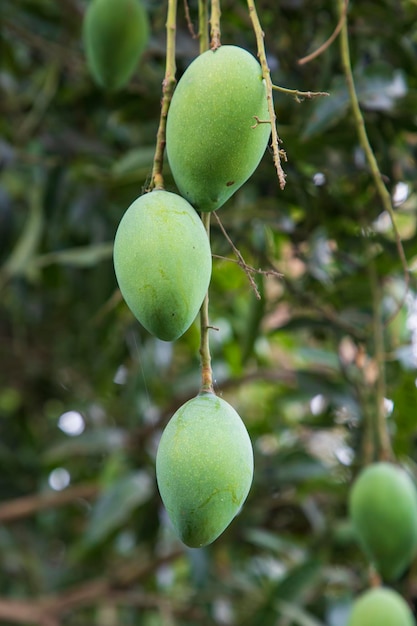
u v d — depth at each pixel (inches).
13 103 82.2
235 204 67.6
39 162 76.6
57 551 98.8
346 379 69.7
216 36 44.4
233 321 83.3
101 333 82.0
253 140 43.2
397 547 58.0
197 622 80.9
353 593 77.5
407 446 70.8
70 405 95.7
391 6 64.9
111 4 58.1
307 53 66.2
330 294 69.6
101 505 78.5
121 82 60.0
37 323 90.5
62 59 76.9
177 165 43.5
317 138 63.1
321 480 79.3
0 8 75.5
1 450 91.1
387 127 64.3
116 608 90.4
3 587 92.7
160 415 83.7
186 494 42.4
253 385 95.2
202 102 43.1
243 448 43.1
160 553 89.0
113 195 74.4
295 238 69.0
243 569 83.8
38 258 78.4
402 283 73.0
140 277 42.4
